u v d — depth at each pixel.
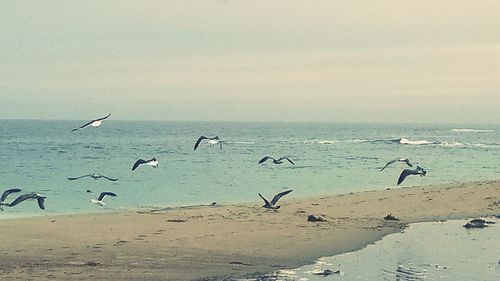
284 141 149.38
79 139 157.75
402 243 25.38
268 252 23.45
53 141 142.50
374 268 21.00
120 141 146.50
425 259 22.39
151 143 135.50
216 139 21.38
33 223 28.84
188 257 22.38
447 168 67.19
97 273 19.91
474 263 21.78
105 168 64.44
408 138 175.12
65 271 20.06
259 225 28.86
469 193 39.06
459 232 27.92
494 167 68.75
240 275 20.08
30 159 78.00
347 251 23.86
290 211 33.38
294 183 51.09
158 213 32.59
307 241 25.52
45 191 44.03
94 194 42.69
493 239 26.27
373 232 27.72
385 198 37.84
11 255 22.06
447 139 169.00
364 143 137.75
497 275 20.12
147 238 25.55
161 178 54.56
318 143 137.75
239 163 73.75
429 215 32.66
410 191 40.94
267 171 62.44
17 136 173.50
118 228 27.69
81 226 28.11
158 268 20.77
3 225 28.17
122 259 21.86
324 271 20.48
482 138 179.75
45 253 22.52
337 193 44.12
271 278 19.67
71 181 51.12
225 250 23.64
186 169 64.44
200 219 30.47
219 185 49.19
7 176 54.28
